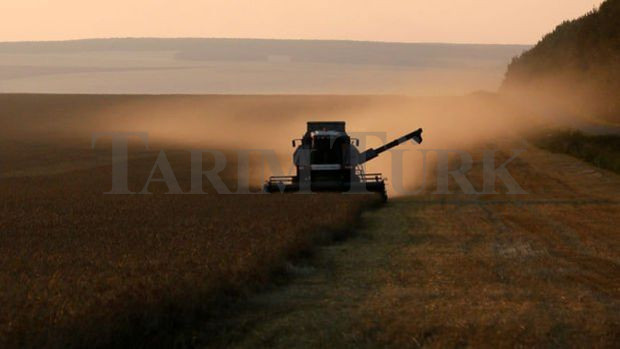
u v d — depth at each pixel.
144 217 71.31
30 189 108.31
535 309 39.59
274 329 36.44
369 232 72.62
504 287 46.31
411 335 34.66
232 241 54.47
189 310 36.91
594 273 51.16
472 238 69.00
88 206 82.25
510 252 60.19
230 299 41.22
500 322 36.47
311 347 33.59
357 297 43.62
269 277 47.25
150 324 33.69
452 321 37.12
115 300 35.00
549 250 61.62
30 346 29.36
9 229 63.66
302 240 57.88
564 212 87.94
